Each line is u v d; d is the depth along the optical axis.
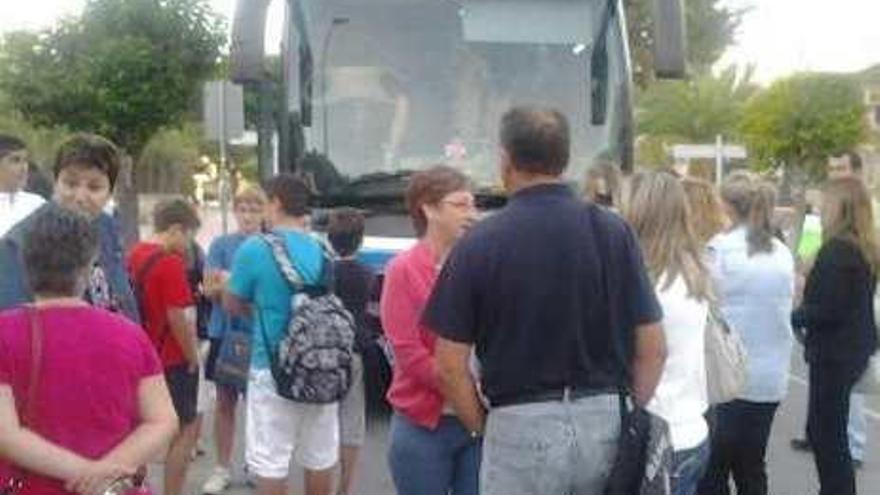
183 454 8.00
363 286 8.33
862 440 10.12
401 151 11.16
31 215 5.03
